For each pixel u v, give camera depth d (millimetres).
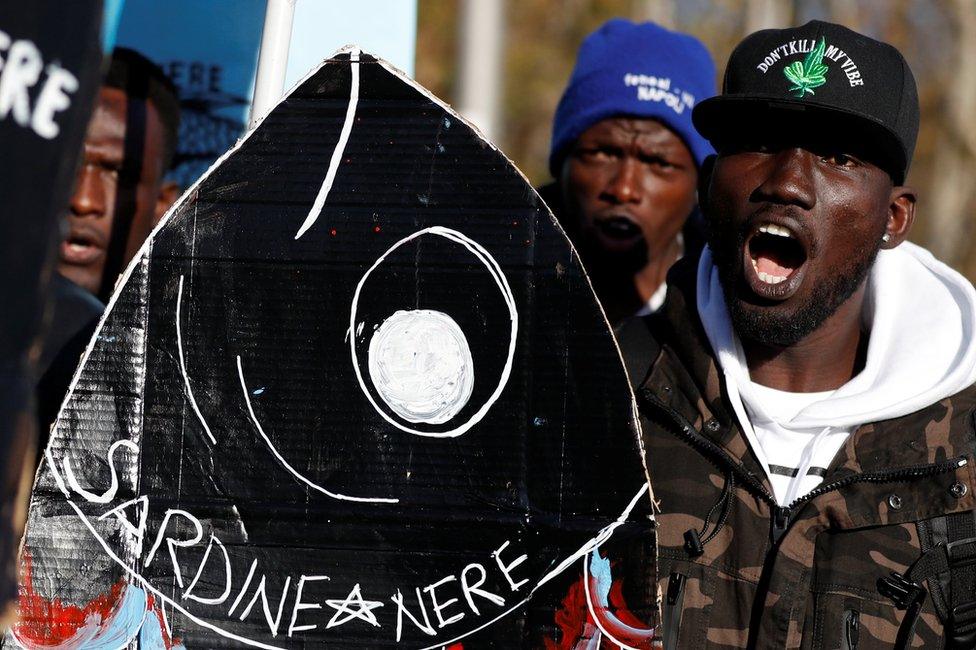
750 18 24469
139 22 4648
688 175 5027
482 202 3111
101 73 2482
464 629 3072
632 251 4984
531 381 3088
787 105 3223
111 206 4340
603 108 4965
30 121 2396
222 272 3158
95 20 2451
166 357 3156
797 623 3166
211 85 4664
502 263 3102
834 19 24531
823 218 3242
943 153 25125
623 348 3652
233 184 3162
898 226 3455
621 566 3025
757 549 3238
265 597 3115
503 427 3090
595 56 5133
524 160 25000
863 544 3203
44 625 3100
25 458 2430
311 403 3135
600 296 5094
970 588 3139
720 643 3205
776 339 3301
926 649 3129
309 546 3113
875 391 3301
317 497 3121
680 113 4969
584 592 3037
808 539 3211
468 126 3117
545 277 3090
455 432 3102
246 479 3135
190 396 3150
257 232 3154
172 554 3129
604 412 3055
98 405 3148
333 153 3148
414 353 3113
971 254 25078
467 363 3104
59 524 3123
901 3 24875
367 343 3127
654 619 3000
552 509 3064
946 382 3293
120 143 4352
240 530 3129
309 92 3156
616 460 3045
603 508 3045
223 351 3152
